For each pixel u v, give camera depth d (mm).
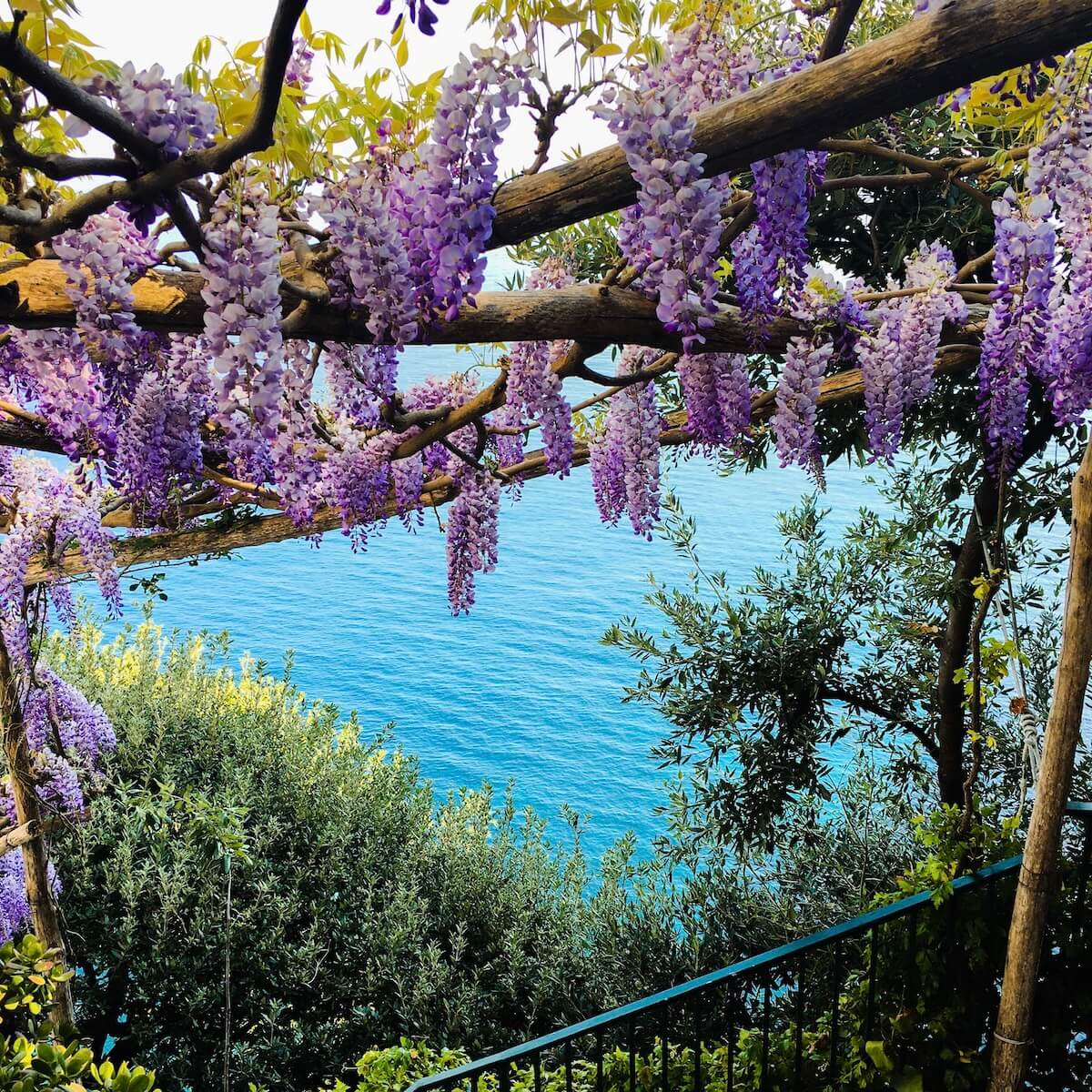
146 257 1417
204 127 1187
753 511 22188
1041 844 2363
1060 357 2219
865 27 3787
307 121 1562
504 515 26297
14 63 1030
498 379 2482
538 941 6879
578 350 2334
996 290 2199
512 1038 6238
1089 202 2039
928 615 5543
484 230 1427
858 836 5914
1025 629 4945
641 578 21031
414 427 2705
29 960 3078
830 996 3729
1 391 2279
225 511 3541
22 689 4660
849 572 5613
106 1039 6883
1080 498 2191
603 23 1450
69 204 1240
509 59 1349
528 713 15492
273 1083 6043
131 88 1148
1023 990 2465
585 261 4246
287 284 1474
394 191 1528
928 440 5078
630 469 2773
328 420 2629
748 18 1715
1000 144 3570
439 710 15594
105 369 1764
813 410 2381
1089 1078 2674
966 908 2684
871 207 4375
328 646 18266
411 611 20359
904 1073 2652
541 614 19375
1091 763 4914
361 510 2717
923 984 2715
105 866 7020
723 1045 3914
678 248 1476
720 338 1958
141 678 9727
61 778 5434
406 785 8406
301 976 6531
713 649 5445
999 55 1210
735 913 6082
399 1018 6422
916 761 5805
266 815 7934
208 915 6719
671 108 1386
